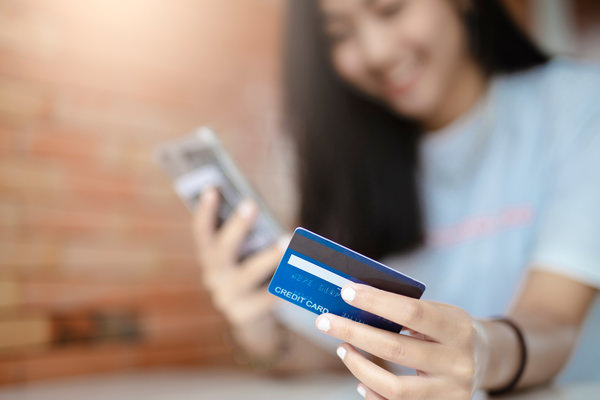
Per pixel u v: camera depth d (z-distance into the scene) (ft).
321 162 4.44
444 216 4.25
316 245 1.99
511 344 2.42
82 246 6.11
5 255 5.64
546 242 3.31
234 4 7.38
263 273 3.49
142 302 6.45
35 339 5.72
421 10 3.76
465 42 4.03
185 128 6.93
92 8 6.31
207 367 6.75
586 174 3.38
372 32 3.80
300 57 4.35
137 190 6.53
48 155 5.97
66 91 6.12
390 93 4.04
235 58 7.38
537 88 3.98
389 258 4.37
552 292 3.09
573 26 8.79
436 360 1.90
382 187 4.26
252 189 3.43
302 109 4.47
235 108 7.33
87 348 6.03
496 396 2.53
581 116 3.61
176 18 6.90
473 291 4.05
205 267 3.66
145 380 5.52
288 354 4.36
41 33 5.99
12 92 5.79
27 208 5.81
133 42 6.59
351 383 4.16
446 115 4.17
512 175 3.95
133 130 6.54
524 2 8.39
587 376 3.77
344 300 1.96
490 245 4.02
